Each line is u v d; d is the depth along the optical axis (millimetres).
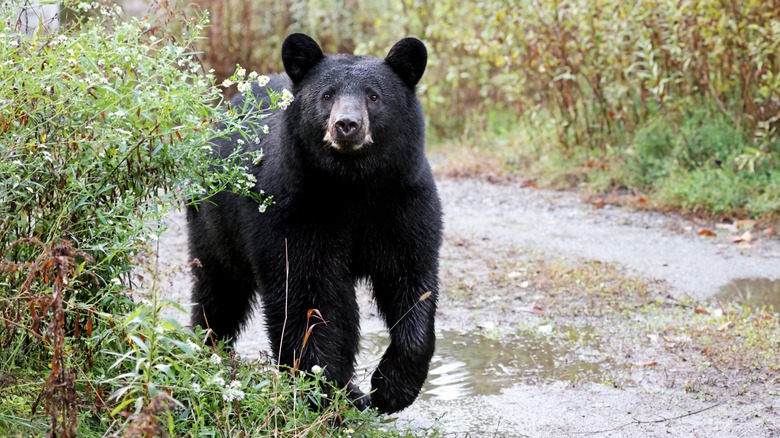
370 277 9797
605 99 21141
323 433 7957
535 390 10602
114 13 8789
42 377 7770
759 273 14922
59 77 7746
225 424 7398
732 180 18203
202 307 11008
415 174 9219
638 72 19359
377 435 8445
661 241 16766
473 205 19766
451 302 14086
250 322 13219
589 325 12953
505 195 20281
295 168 8969
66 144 7734
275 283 9031
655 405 10008
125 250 7695
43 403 7262
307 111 8953
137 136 8070
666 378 10781
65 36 8078
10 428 7168
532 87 22547
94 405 7039
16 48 7805
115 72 8133
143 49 8281
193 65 8797
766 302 13562
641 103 21438
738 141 19344
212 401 7699
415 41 9289
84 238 7789
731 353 11281
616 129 21328
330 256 9141
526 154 22516
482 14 23266
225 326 11148
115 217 7797
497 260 16031
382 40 26891
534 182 20844
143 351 7312
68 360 7543
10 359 7527
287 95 8453
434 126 26125
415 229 9258
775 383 10328
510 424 9633
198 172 8492
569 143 22062
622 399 10227
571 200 19578
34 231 7805
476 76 25266
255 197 9008
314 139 8883
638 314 13281
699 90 20312
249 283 10383
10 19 8258
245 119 8742
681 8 18516
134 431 5918
